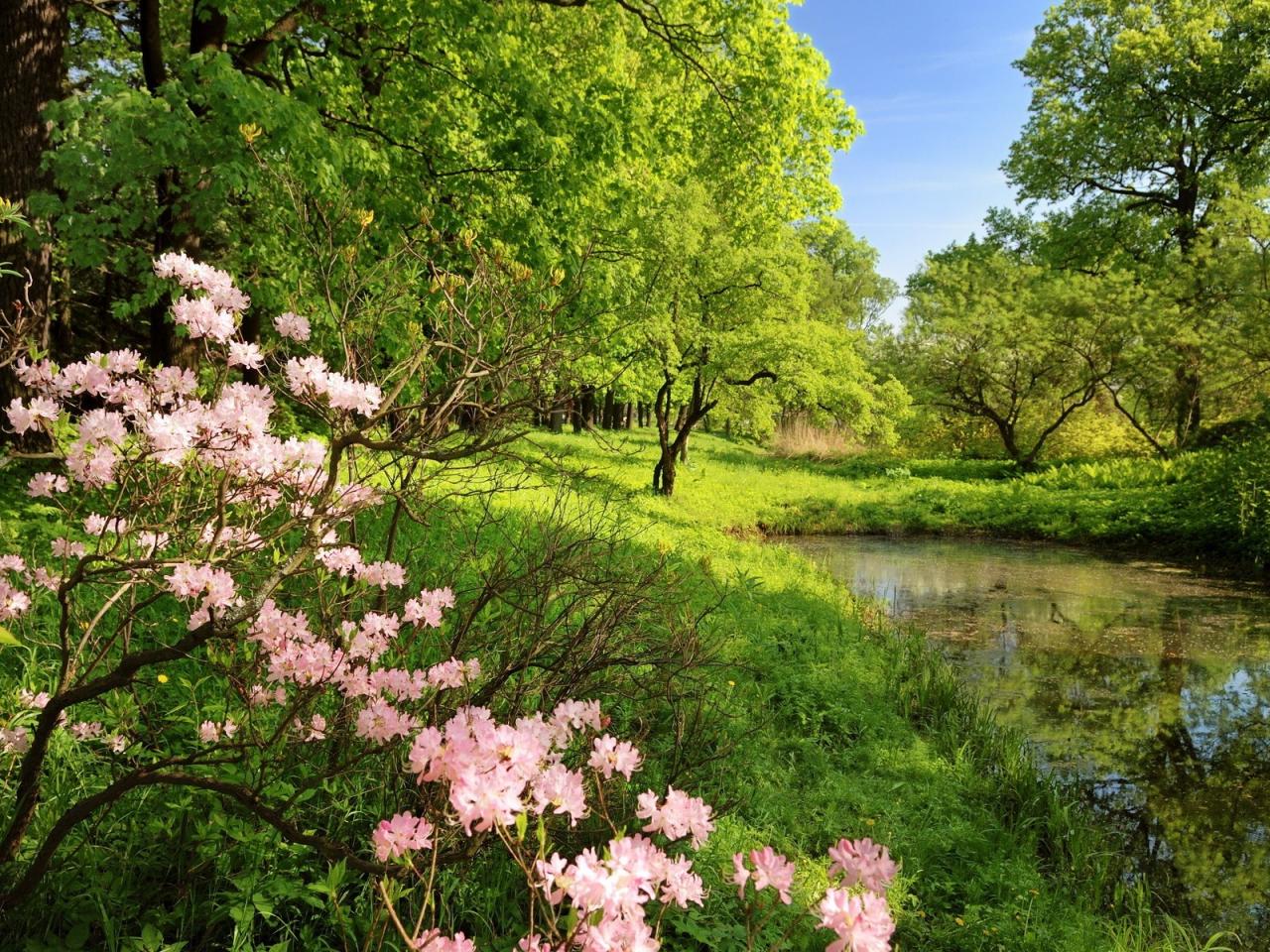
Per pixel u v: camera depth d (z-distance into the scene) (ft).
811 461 99.25
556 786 4.74
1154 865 15.67
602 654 10.97
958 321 87.76
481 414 8.63
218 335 7.30
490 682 9.67
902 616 34.42
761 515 58.54
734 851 11.37
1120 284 79.41
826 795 14.57
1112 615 34.83
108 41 38.17
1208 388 74.13
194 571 6.76
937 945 11.25
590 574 12.48
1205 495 54.08
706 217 52.90
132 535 7.72
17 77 22.12
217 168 20.67
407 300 15.48
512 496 29.60
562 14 41.50
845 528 58.18
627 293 32.83
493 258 10.14
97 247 21.76
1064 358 82.23
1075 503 59.93
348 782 9.39
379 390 8.21
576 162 32.01
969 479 81.30
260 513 7.94
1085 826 16.15
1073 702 24.40
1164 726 22.61
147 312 39.91
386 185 28.40
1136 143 85.20
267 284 23.36
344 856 6.79
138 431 6.86
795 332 56.54
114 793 7.07
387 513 17.52
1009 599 37.76
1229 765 20.16
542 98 31.07
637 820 10.18
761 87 42.39
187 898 8.05
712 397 57.52
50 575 9.85
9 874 7.67
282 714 10.14
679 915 9.34
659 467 57.11
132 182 21.83
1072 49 89.71
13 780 8.87
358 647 8.02
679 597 16.58
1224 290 71.97
